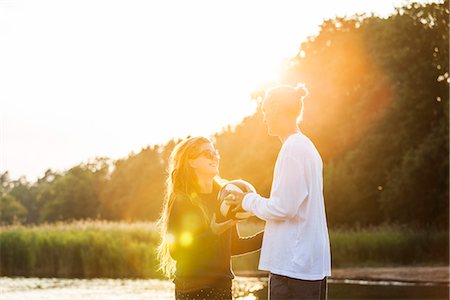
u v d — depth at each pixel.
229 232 4.42
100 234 22.67
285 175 4.31
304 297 4.32
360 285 17.61
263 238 4.51
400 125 36.66
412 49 37.66
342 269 22.92
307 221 4.36
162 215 4.52
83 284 17.05
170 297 13.74
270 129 4.59
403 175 34.50
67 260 21.67
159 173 84.12
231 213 4.31
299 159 4.33
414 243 25.48
